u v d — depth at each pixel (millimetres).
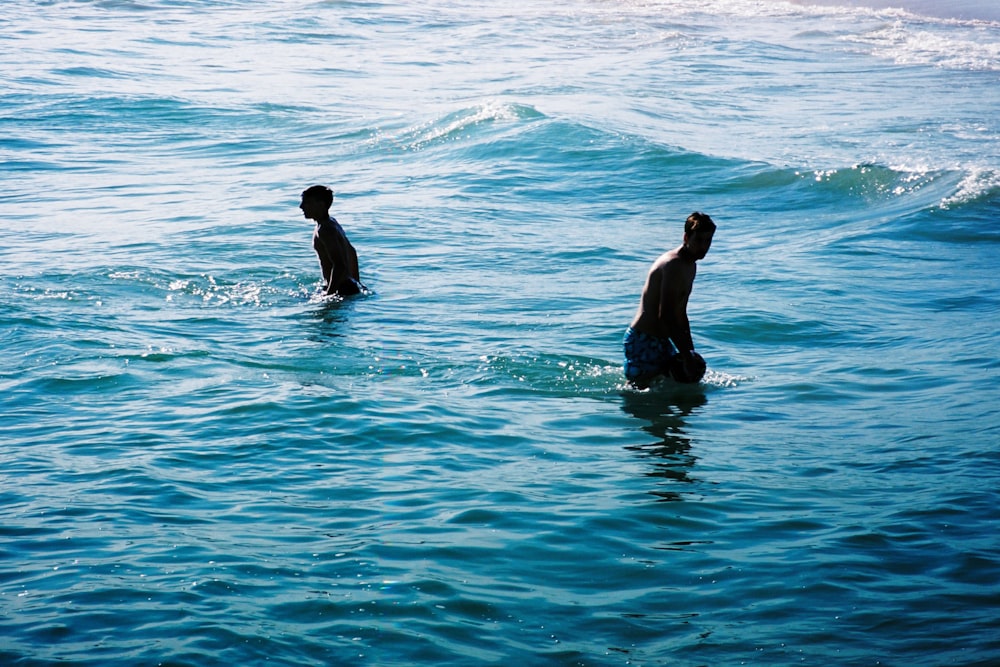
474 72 31391
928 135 22234
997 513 6000
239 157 21266
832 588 5148
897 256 13750
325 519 6027
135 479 6598
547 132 21797
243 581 5211
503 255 13883
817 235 15242
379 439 7418
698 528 5918
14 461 6906
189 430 7555
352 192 18047
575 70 31438
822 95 27484
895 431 7547
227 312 11016
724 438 7492
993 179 17156
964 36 37312
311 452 7152
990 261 13445
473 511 6141
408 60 33625
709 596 5113
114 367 9016
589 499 6348
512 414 8016
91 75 29734
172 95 26953
